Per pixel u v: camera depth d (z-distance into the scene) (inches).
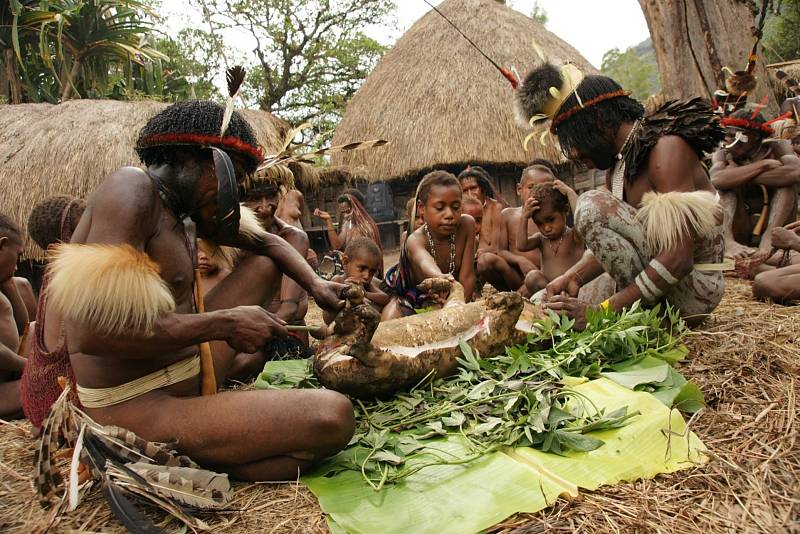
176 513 66.7
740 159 193.2
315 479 74.0
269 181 135.3
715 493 68.7
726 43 249.6
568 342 100.1
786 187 185.8
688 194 104.3
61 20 555.5
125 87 698.8
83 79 643.5
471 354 94.9
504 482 69.1
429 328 97.4
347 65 807.7
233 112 80.3
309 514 68.4
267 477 75.5
